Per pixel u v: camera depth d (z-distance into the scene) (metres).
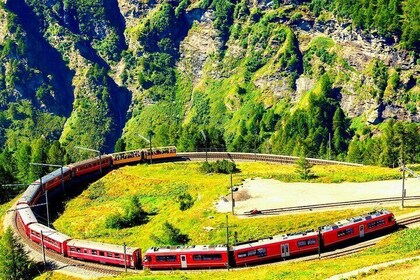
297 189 124.12
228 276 84.88
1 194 159.75
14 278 98.56
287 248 93.31
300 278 75.25
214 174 153.88
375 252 87.19
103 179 162.62
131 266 100.44
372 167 147.38
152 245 108.81
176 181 150.75
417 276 66.50
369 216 98.06
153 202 139.75
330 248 95.06
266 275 80.94
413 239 89.56
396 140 172.25
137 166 171.38
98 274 98.94
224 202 119.81
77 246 106.25
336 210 108.44
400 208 106.88
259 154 182.12
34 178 172.88
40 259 109.00
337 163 167.12
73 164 164.50
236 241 101.50
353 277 70.44
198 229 109.50
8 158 194.38
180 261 95.31
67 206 145.12
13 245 100.12
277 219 106.56
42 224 127.62
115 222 127.00
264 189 125.75
